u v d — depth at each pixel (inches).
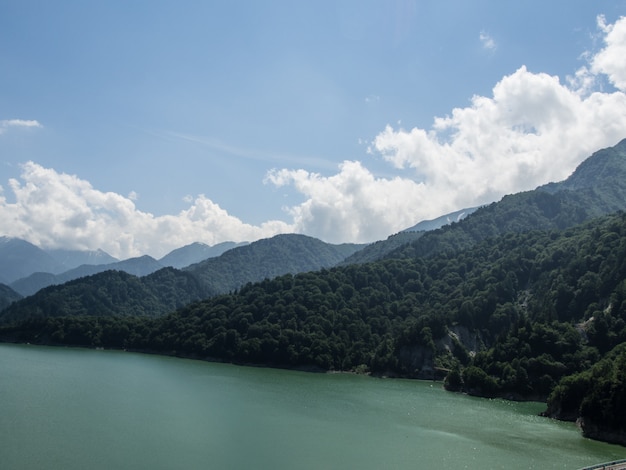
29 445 5032.0
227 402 7401.6
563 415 6958.7
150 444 5231.3
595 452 5398.6
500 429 6333.7
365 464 4849.9
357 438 5718.5
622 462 4547.2
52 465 4530.0
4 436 5285.4
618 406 5866.1
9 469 4404.5
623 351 7455.7
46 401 6958.7
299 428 6072.8
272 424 6220.5
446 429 6269.7
